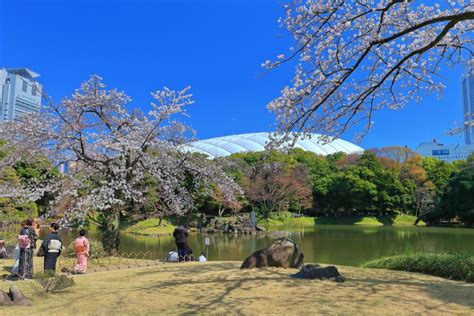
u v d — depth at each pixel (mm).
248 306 5598
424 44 8891
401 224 50500
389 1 8070
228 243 26484
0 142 16484
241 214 45469
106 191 12453
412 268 9516
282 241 9477
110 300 6125
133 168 13562
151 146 14078
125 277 8445
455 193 43812
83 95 12977
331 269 7699
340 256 18922
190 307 5617
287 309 5395
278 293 6367
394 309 5355
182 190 15422
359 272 8898
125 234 31266
